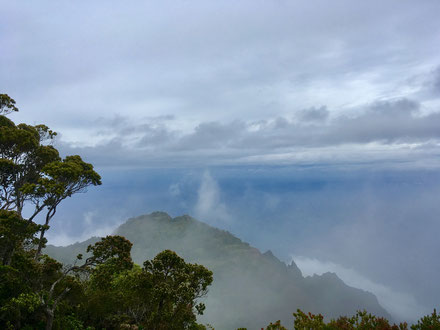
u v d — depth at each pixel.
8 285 20.81
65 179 24.64
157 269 22.14
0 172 25.80
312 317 10.68
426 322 9.36
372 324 10.09
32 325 20.92
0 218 21.09
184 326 23.02
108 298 24.95
